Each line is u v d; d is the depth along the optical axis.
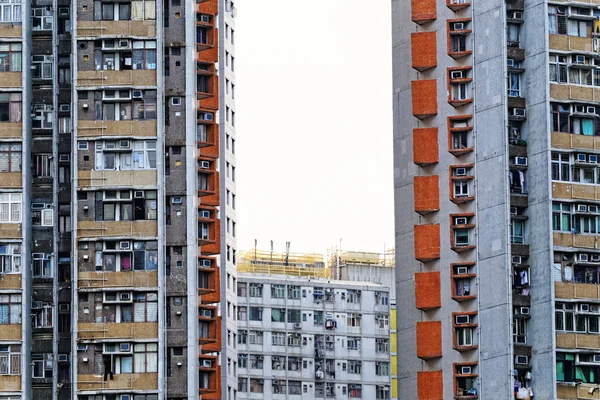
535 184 156.25
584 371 153.75
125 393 145.62
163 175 149.12
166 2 153.12
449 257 159.12
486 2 159.62
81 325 146.62
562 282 154.25
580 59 157.75
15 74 150.25
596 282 155.12
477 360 155.38
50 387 147.12
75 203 148.50
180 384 147.50
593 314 154.50
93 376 146.00
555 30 158.00
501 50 158.00
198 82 159.12
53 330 148.00
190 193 150.12
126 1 151.12
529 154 156.88
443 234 159.75
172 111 151.25
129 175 148.75
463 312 156.75
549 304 153.50
